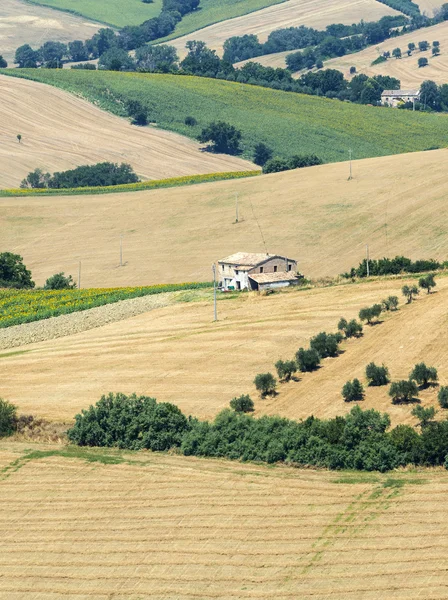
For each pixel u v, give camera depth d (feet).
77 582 643.04
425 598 591.78
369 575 620.08
